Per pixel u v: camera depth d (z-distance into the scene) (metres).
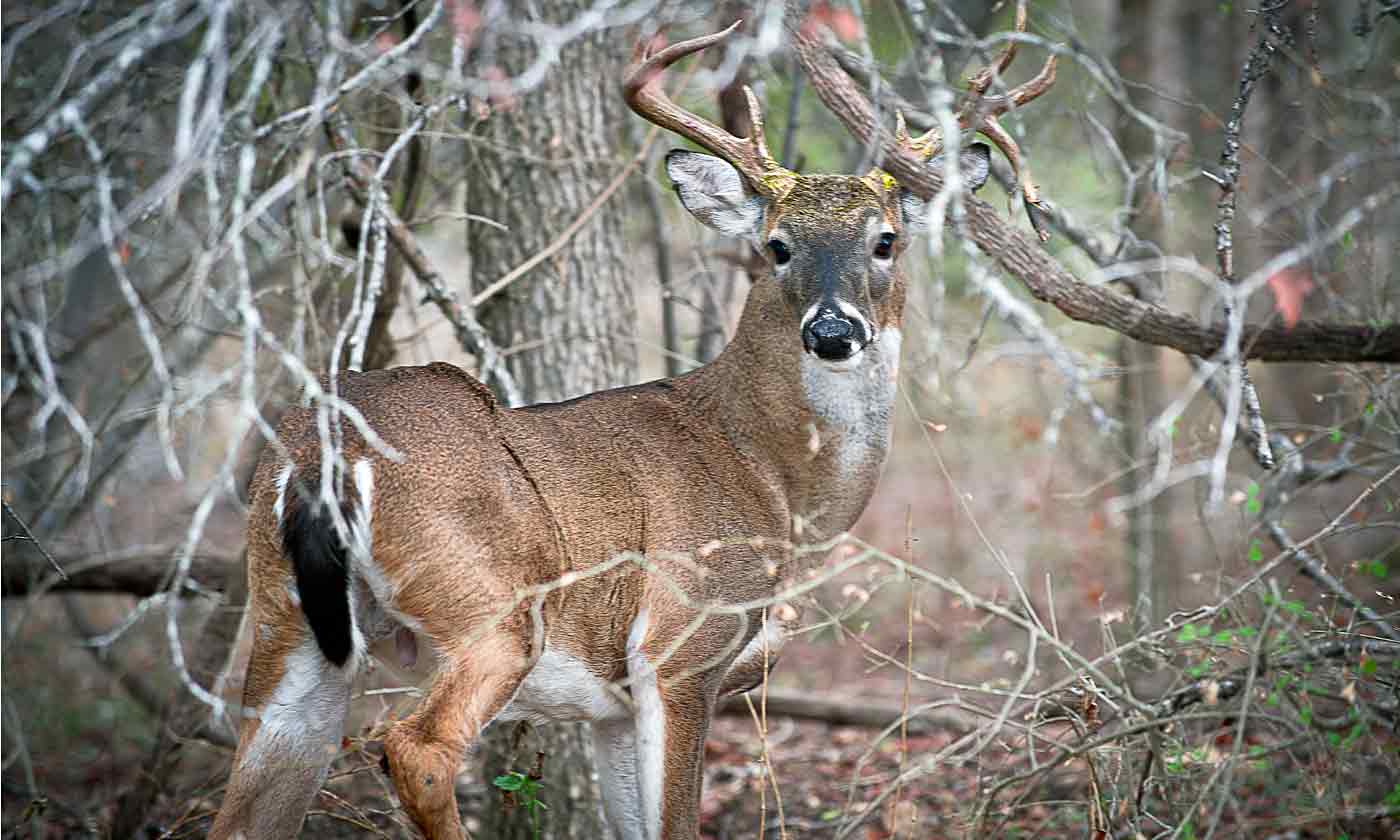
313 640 7.96
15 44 9.98
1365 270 11.19
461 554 7.90
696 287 13.93
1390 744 9.14
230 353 15.34
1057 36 13.72
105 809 12.27
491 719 7.96
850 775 12.90
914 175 9.20
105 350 15.09
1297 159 14.21
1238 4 14.33
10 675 13.62
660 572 8.30
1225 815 10.48
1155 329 9.55
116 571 12.96
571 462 8.59
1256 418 8.88
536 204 11.57
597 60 11.69
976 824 8.77
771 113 14.57
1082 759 9.45
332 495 7.21
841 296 8.77
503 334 11.66
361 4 12.08
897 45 13.23
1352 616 9.32
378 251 9.09
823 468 9.30
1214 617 9.26
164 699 13.84
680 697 8.76
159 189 7.14
